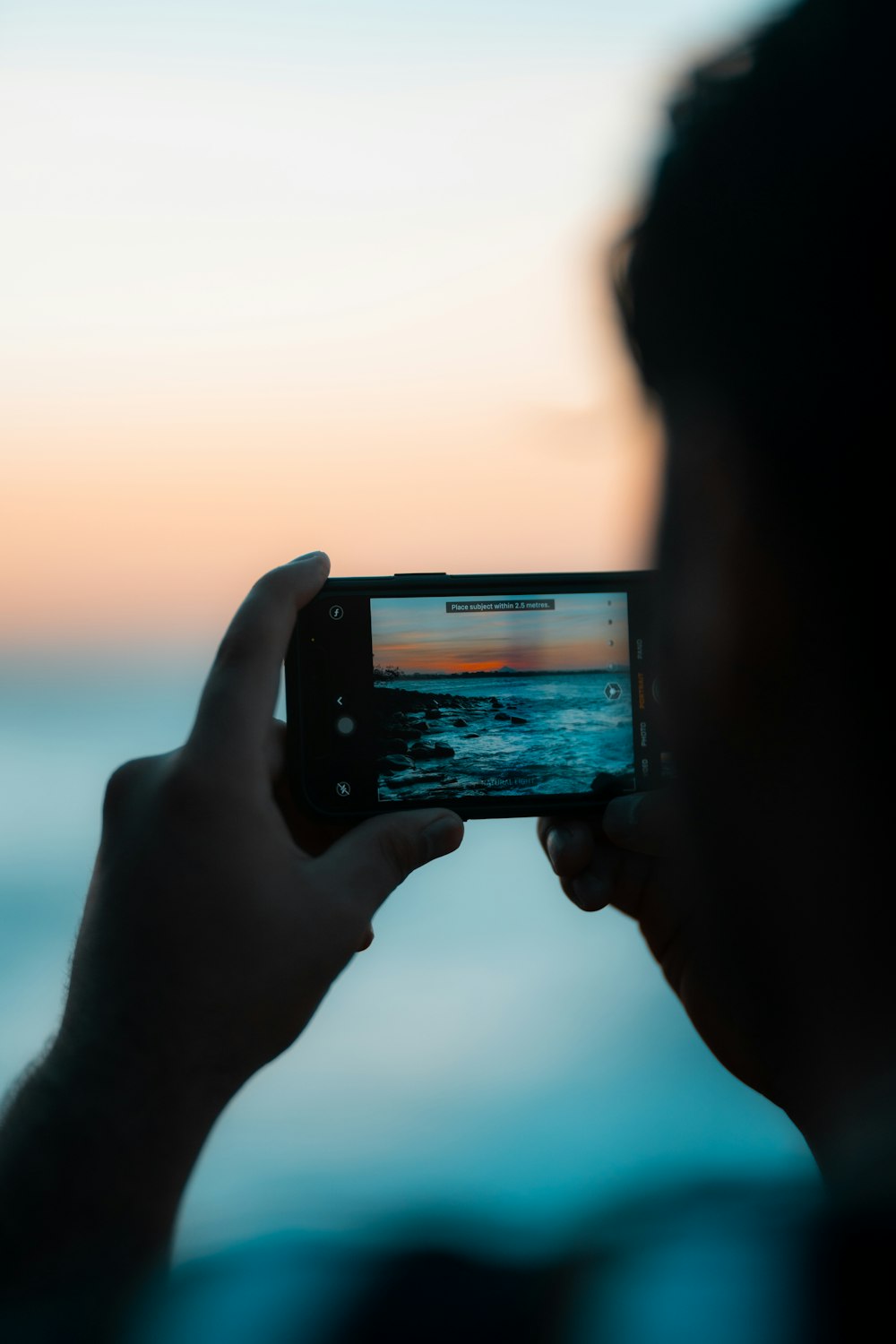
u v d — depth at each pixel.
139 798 0.72
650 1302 0.26
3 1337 0.33
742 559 0.31
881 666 0.28
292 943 0.71
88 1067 0.63
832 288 0.29
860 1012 0.29
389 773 1.07
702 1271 0.26
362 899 0.78
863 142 0.29
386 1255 0.30
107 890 0.69
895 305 0.28
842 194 0.29
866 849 0.29
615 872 1.00
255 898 0.70
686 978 0.75
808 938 0.31
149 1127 0.63
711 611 0.32
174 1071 0.65
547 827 1.05
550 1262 0.28
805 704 0.30
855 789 0.29
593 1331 0.26
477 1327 0.26
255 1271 0.30
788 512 0.30
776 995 0.33
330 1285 0.29
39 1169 0.60
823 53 0.31
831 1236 0.26
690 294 0.33
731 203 0.32
